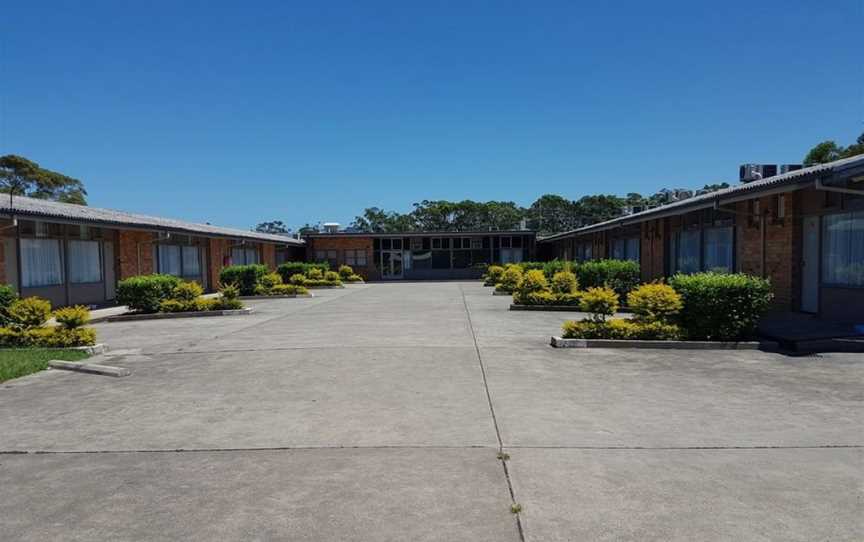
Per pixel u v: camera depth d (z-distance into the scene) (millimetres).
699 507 3559
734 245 15156
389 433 5066
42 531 3385
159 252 24125
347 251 42906
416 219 74188
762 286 9547
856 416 5449
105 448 4824
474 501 3678
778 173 17859
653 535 3217
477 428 5172
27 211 14242
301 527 3373
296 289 24656
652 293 9883
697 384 6867
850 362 8172
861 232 10578
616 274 16766
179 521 3479
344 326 13023
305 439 4945
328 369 7945
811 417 5426
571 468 4203
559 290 16984
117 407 6141
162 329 13461
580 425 5238
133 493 3898
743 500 3654
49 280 17859
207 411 5910
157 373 7988
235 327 13445
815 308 11930
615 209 71000
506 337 10867
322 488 3916
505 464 4297
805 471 4117
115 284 21141
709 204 13859
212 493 3871
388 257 42938
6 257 16109
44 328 10812
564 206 73500
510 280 24406
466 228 71625
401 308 17812
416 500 3703
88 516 3570
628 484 3912
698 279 9789
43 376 7820
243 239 29812
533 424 5273
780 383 6883
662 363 8203
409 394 6441
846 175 9469
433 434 5016
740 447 4629
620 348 9461
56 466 4426
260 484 4004
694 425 5215
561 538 3195
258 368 8164
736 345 9320
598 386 6789
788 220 12531
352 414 5680
